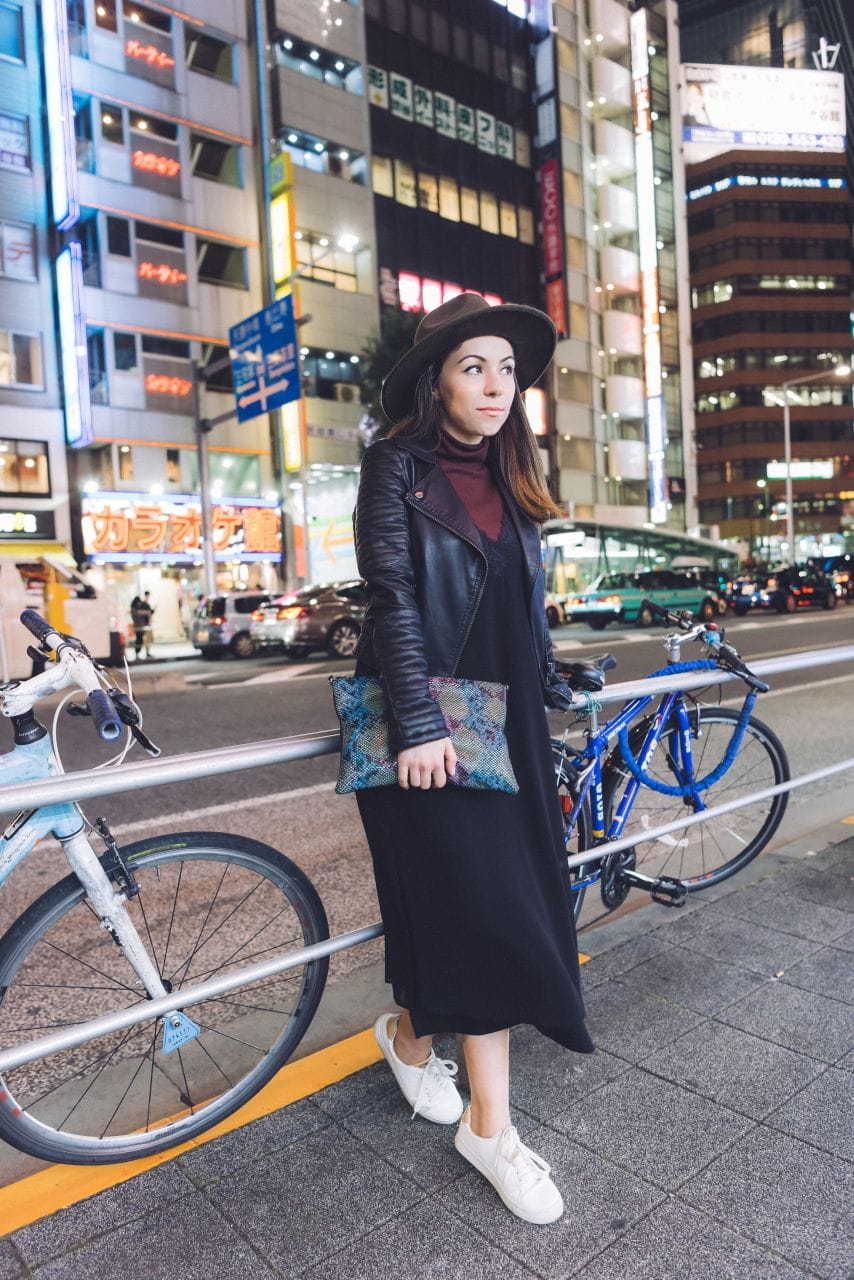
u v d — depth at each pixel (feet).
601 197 127.24
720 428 227.81
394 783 5.12
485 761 5.04
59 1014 8.70
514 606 5.40
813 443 225.76
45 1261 5.03
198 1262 5.00
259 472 85.56
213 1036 7.63
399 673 4.88
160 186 78.95
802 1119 6.07
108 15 76.38
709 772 10.21
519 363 5.74
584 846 8.80
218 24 83.30
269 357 63.10
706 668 9.64
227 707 29.45
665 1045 7.00
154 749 5.51
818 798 15.12
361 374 84.69
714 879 10.46
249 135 85.40
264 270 86.02
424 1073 6.27
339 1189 5.55
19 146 72.95
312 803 16.79
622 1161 5.70
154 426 78.43
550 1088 6.50
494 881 5.16
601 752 8.82
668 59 141.28
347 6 93.04
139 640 64.28
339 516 86.84
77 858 5.56
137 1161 5.94
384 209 96.32
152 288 78.43
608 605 70.74
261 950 9.61
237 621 58.65
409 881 5.25
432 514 5.16
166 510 78.38
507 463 5.72
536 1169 5.34
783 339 224.53
